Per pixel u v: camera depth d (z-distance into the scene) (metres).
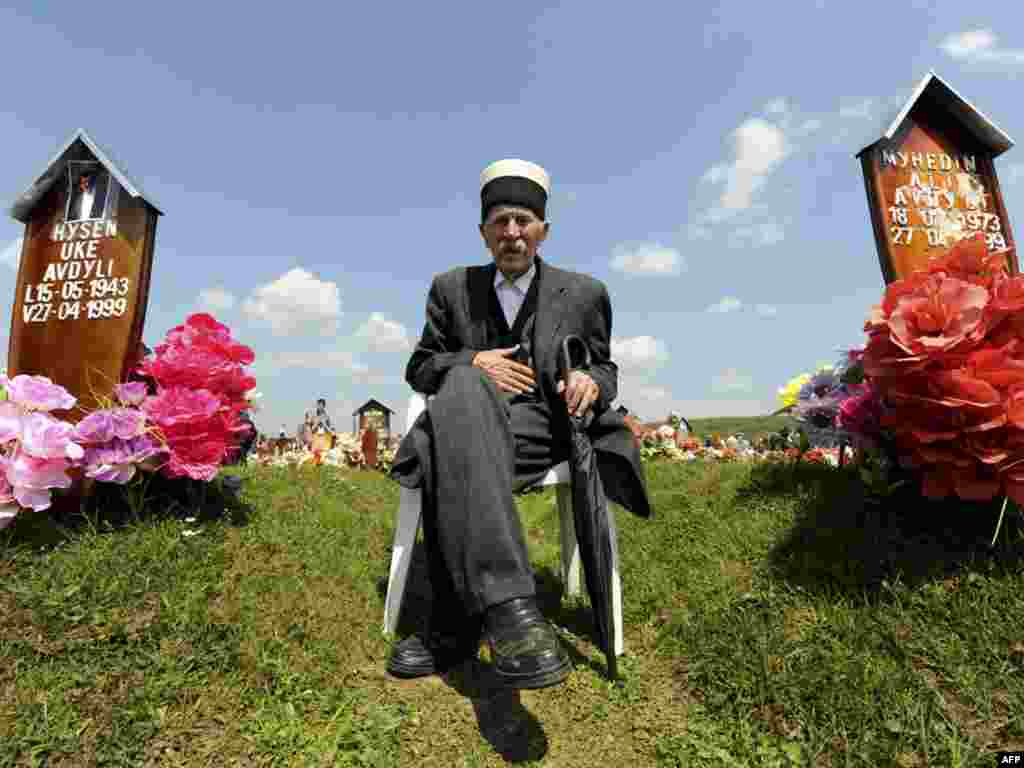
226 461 3.30
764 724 1.92
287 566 2.67
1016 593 2.24
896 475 2.91
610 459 2.34
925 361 2.38
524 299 2.63
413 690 2.09
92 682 1.86
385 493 4.91
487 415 1.86
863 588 2.41
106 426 2.67
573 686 2.15
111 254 3.38
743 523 3.14
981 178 4.11
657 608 2.68
